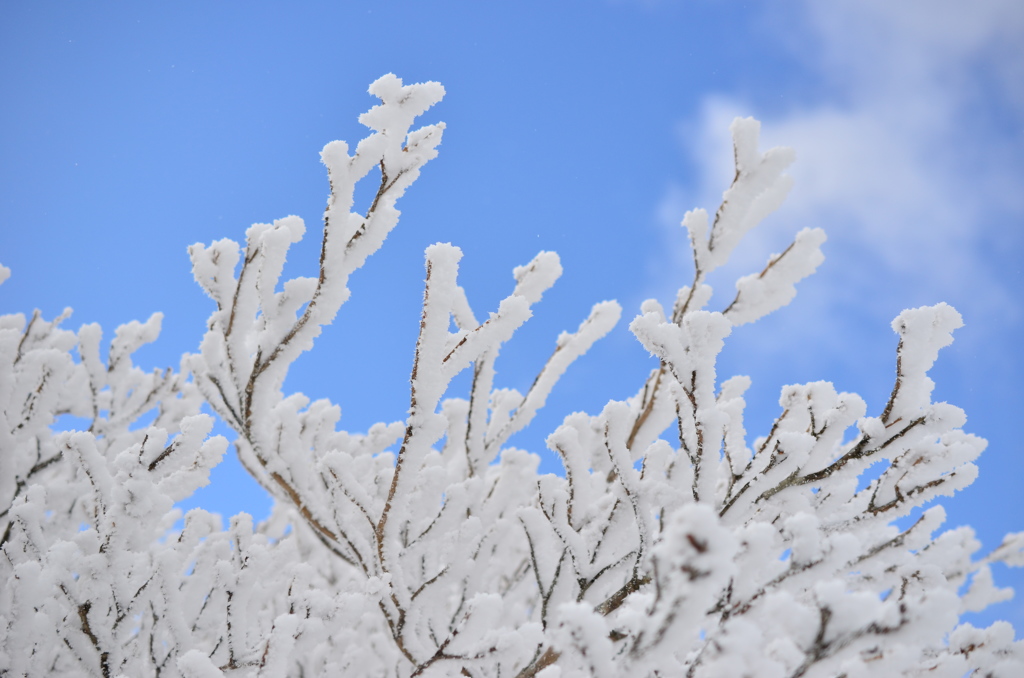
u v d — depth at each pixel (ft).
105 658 5.12
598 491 5.45
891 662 4.56
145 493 5.11
